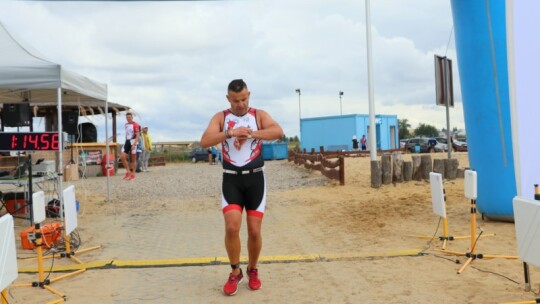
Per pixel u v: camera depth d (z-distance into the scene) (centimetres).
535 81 464
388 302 411
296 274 498
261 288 457
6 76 708
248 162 422
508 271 484
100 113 2086
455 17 757
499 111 690
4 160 1168
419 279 469
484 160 719
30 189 739
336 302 415
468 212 815
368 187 1156
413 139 3694
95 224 810
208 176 1778
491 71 692
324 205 948
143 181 1585
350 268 515
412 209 862
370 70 1297
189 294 445
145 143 2130
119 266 540
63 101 1019
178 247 639
